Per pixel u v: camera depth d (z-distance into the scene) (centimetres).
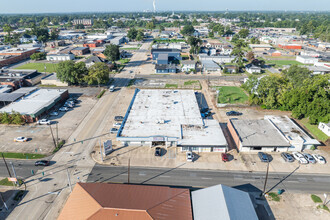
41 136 7269
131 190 4638
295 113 8006
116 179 5469
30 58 18250
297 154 6244
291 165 5991
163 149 6662
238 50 15162
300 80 9244
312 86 7744
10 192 5053
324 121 7400
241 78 13362
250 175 5641
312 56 18225
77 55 19088
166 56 16138
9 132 7494
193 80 12888
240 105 9550
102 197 4359
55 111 8856
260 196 4978
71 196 4488
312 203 4831
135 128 7125
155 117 7819
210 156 6369
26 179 5438
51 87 11638
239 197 4550
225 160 6097
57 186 5231
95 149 6638
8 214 4512
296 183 5381
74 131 7588
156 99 9312
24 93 9856
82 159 6191
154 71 14675
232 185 5319
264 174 5672
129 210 4006
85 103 9788
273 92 8894
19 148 6631
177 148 6725
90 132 7538
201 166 5962
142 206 4125
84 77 11206
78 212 4066
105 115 8706
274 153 6481
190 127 7206
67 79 11362
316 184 5359
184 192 4694
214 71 14688
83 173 5659
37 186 5222
